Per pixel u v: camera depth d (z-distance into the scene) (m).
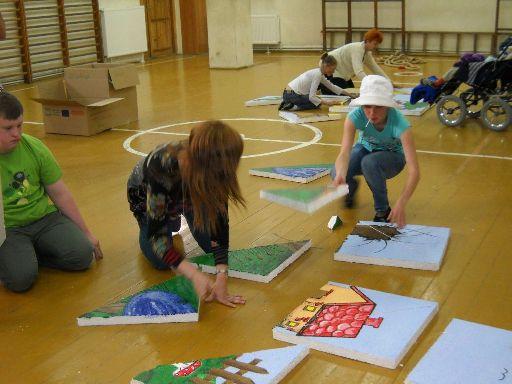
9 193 2.62
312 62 10.20
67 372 2.01
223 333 2.21
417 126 5.32
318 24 11.53
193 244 2.98
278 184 3.88
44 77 9.60
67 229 2.72
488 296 2.38
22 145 2.66
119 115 5.78
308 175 3.91
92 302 2.47
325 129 5.37
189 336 2.20
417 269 2.62
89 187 3.99
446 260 2.70
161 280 2.64
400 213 2.70
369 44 6.60
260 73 9.15
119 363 2.05
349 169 3.21
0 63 8.86
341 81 6.80
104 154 4.81
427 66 9.28
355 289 2.41
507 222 3.11
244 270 2.62
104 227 3.28
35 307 2.46
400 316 2.19
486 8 10.00
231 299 2.41
